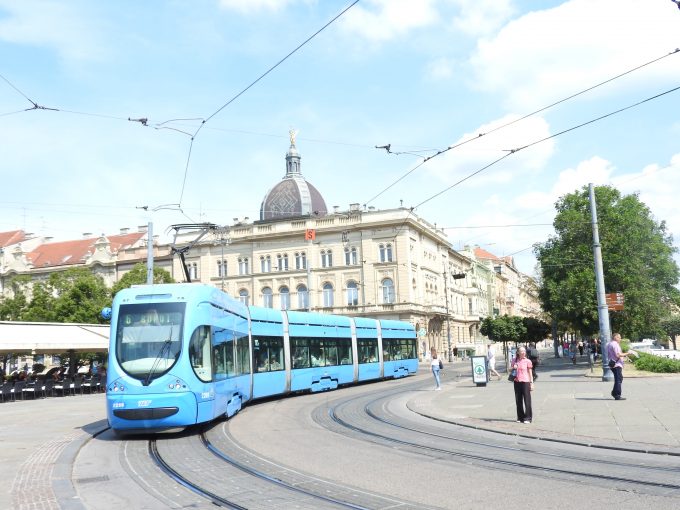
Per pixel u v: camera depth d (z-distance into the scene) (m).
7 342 31.77
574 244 42.59
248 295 78.25
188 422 15.02
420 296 75.94
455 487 9.20
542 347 146.25
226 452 12.89
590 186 27.97
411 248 74.06
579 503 8.04
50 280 62.00
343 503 8.48
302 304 75.69
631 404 18.09
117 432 16.34
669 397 19.33
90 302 58.66
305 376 28.47
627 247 40.44
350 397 26.70
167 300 15.88
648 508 7.67
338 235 75.06
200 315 16.14
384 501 8.51
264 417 19.44
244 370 21.52
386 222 72.38
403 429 16.08
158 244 83.12
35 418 21.78
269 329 25.59
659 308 41.94
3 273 87.25
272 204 82.88
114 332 15.53
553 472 10.00
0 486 10.05
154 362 15.08
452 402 22.70
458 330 95.06
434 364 30.06
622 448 11.68
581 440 12.75
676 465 10.14
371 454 12.34
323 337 31.06
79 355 50.22
